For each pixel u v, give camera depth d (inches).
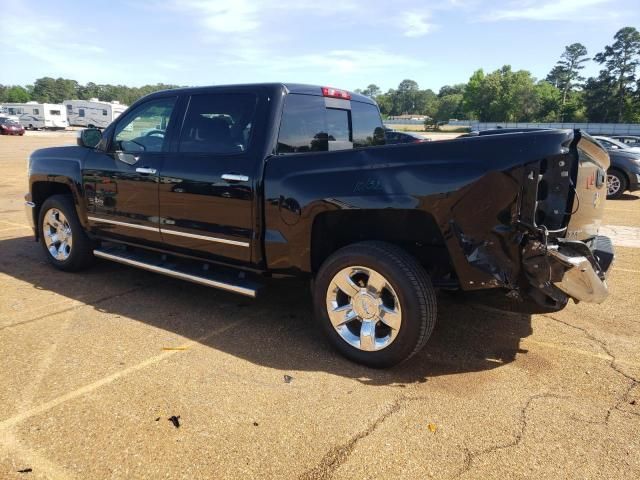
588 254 125.6
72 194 210.2
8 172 637.9
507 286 121.4
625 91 4279.0
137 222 181.5
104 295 190.5
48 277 211.9
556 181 118.6
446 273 145.7
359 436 106.1
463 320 172.6
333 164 135.8
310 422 110.7
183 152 166.9
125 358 139.2
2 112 2253.9
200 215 161.8
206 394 121.1
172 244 173.6
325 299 140.7
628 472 96.3
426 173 122.3
